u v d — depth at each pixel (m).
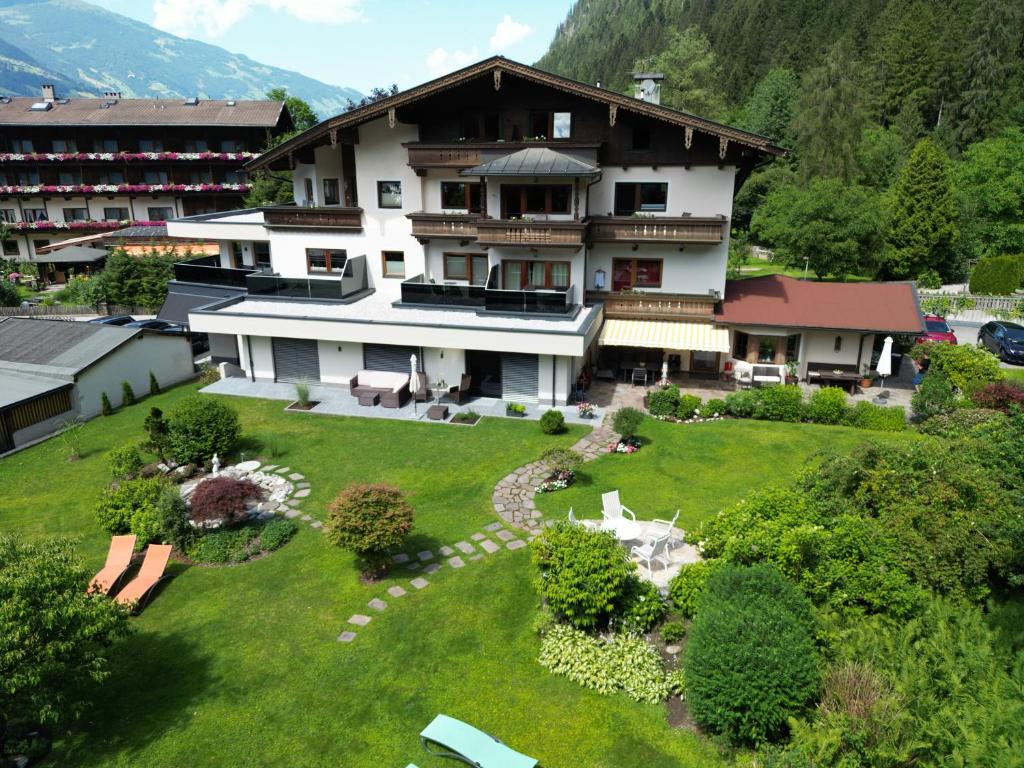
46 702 11.82
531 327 28.83
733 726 12.12
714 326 32.50
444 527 20.27
